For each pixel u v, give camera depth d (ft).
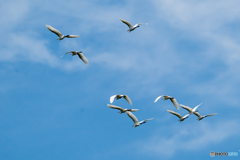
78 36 193.36
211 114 196.03
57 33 189.06
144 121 187.21
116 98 172.14
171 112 193.47
